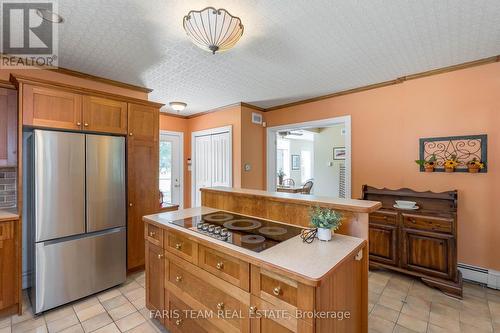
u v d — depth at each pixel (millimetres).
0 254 1999
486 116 2512
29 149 2186
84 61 2492
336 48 2266
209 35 1648
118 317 2061
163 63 2553
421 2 1635
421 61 2561
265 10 1700
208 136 4805
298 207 1748
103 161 2443
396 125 3086
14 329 1895
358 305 1444
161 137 4867
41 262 2059
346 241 1427
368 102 3316
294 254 1239
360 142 3387
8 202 2551
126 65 2596
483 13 1748
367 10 1714
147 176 2924
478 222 2564
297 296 1063
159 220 1932
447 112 2725
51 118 2205
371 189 3086
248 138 4316
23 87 2061
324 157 6758
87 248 2326
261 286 1208
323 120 3779
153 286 1990
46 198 2086
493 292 2402
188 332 1635
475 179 2576
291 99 3957
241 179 4184
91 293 2352
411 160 2971
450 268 2350
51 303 2107
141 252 2869
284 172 9164
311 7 1674
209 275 1474
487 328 1892
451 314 2066
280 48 2254
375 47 2254
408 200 2842
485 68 2512
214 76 2934
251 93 3607
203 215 2092
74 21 1808
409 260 2578
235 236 1522
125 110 2729
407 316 2045
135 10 1685
